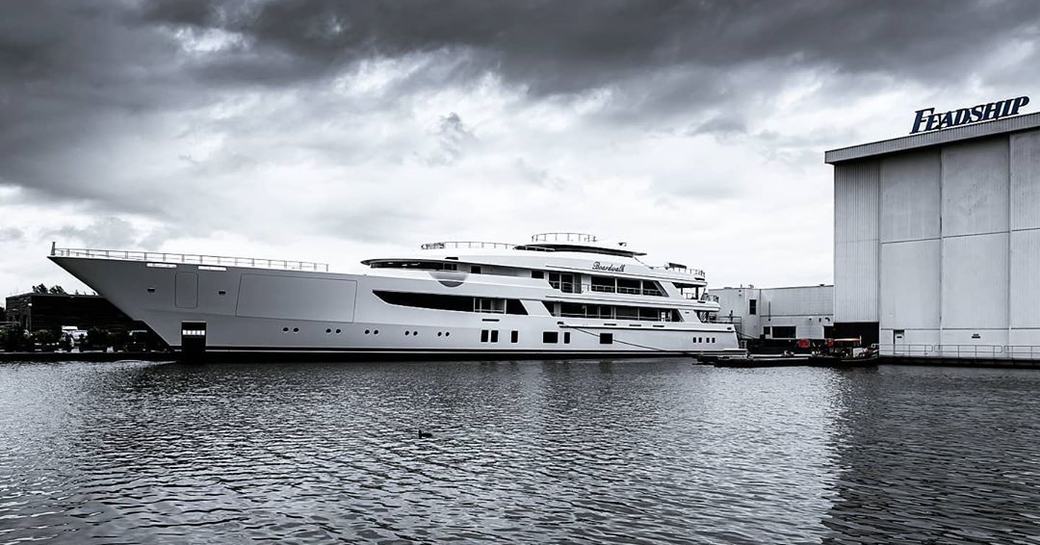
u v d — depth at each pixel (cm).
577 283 7119
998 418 3177
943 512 1756
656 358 7662
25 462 2227
